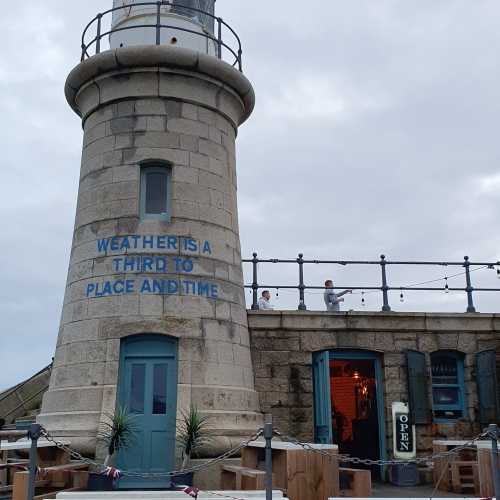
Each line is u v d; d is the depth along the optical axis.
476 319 16.45
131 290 13.03
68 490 10.44
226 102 15.09
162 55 14.03
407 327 16.23
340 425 17.44
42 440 11.86
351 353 16.22
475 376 16.22
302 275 16.73
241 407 13.09
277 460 10.12
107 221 13.65
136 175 13.86
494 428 8.09
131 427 12.09
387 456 15.58
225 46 15.52
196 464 11.91
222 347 13.27
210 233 13.95
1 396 19.12
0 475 11.48
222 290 13.72
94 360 12.72
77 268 13.77
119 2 16.28
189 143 14.27
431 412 15.77
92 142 14.59
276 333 15.91
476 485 12.86
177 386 12.49
